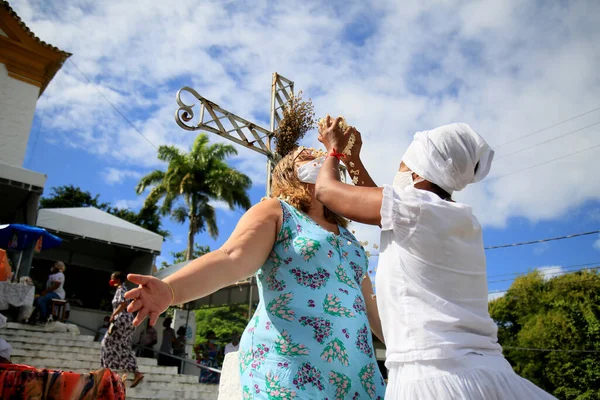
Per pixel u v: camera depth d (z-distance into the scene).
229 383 3.02
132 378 8.37
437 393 1.34
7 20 16.53
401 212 1.55
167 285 1.48
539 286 34.00
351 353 1.81
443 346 1.40
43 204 34.50
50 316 11.34
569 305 31.47
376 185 2.26
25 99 16.78
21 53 16.84
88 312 15.60
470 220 1.56
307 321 1.79
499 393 1.35
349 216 1.70
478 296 1.55
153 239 15.80
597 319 30.42
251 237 1.83
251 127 6.30
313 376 1.72
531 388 1.40
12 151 16.14
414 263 1.52
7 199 14.66
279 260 1.92
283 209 2.00
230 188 30.86
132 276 1.43
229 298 17.70
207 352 15.84
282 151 3.03
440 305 1.47
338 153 1.94
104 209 36.12
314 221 2.09
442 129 1.73
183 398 9.62
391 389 1.47
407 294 1.50
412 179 1.75
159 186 31.61
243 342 1.93
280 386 1.71
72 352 10.59
